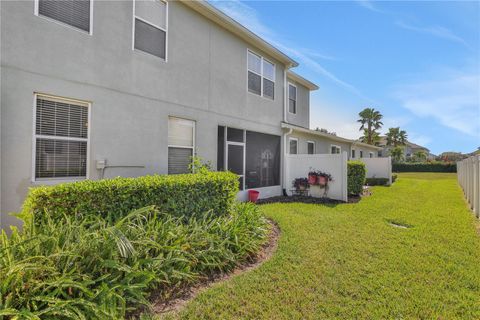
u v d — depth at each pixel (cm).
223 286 345
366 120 4066
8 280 236
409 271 390
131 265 312
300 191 1140
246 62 1005
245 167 1005
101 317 246
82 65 554
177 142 760
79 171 554
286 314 288
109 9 602
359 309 298
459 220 703
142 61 664
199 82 814
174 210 477
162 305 301
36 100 498
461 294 331
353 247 483
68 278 254
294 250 466
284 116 1212
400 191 1344
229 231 454
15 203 466
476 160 771
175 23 746
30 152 485
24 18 478
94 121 573
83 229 331
